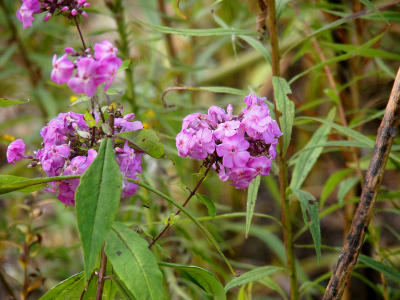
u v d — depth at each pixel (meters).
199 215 1.33
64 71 0.81
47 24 1.38
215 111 0.87
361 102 1.39
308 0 1.50
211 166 0.87
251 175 0.85
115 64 0.81
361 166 1.14
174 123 1.35
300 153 1.03
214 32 0.92
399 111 0.88
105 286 0.89
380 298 1.34
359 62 1.24
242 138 0.85
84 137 0.84
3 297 1.35
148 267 0.80
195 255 1.32
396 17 0.99
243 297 1.03
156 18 1.56
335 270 0.89
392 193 1.05
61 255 1.38
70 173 0.83
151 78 1.37
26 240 1.09
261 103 0.88
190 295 1.31
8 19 1.45
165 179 1.22
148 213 1.21
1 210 1.56
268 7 0.95
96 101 0.84
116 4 1.25
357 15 0.95
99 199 0.79
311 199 0.94
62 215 1.43
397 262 1.48
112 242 0.81
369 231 1.11
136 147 0.85
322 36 1.28
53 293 0.87
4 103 0.86
